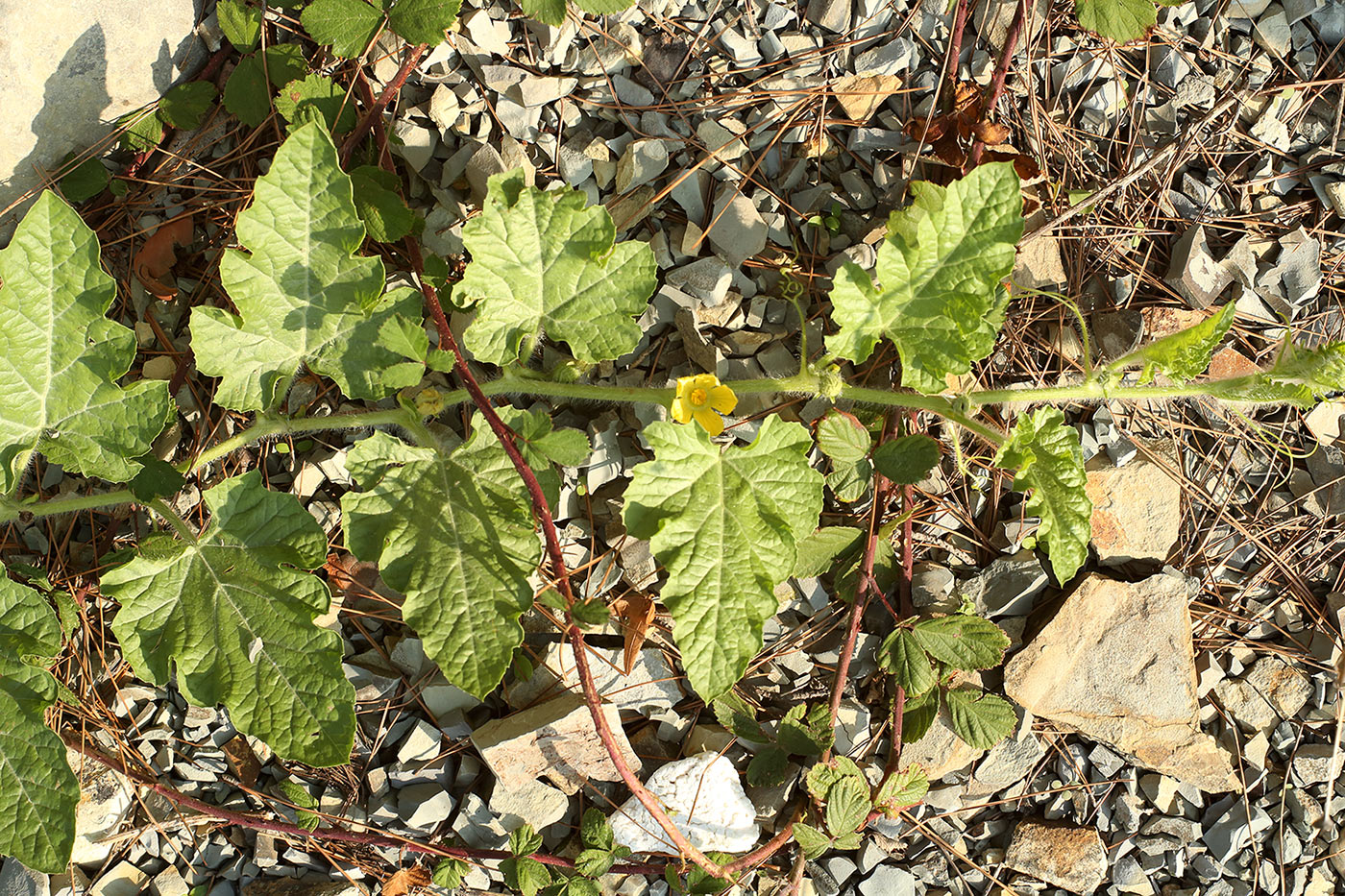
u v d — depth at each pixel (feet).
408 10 3.55
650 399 3.57
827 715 3.71
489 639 3.50
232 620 3.51
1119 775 3.82
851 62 3.79
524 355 3.59
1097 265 3.84
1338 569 3.85
